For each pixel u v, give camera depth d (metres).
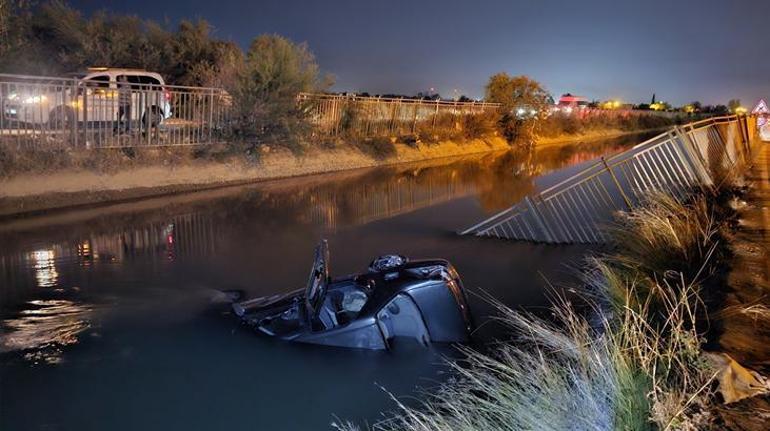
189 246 10.86
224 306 7.44
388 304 5.80
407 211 14.90
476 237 11.73
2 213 13.18
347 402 4.96
